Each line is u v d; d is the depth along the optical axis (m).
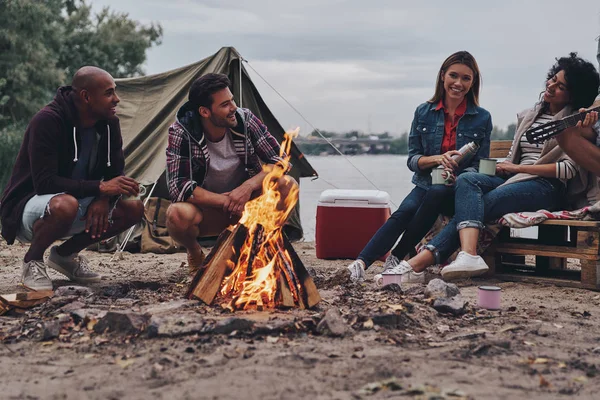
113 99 4.32
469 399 2.29
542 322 3.51
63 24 26.95
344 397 2.31
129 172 7.26
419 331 3.23
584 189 4.85
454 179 4.87
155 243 6.83
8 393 2.38
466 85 5.02
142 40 28.92
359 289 4.25
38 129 4.15
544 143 4.91
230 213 4.54
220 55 7.52
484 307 3.83
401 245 4.99
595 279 4.57
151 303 3.72
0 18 21.02
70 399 2.32
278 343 2.96
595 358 2.85
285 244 3.70
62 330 3.19
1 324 3.40
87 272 4.78
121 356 2.80
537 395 2.36
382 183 19.86
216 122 4.34
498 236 5.05
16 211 4.32
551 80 4.80
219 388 2.39
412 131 5.28
